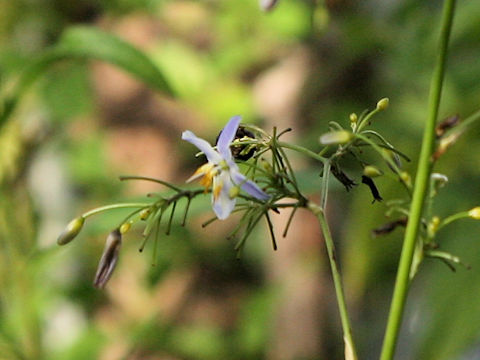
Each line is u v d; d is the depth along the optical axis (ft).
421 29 1.85
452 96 1.73
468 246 1.54
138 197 1.15
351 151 0.95
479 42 1.72
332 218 2.01
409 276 0.93
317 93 2.05
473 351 1.56
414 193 0.93
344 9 2.03
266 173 0.94
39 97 1.77
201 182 0.93
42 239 1.82
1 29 1.96
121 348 1.85
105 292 1.88
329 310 2.02
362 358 1.99
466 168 1.66
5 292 1.46
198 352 1.91
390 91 1.93
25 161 1.49
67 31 1.29
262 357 2.02
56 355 1.72
